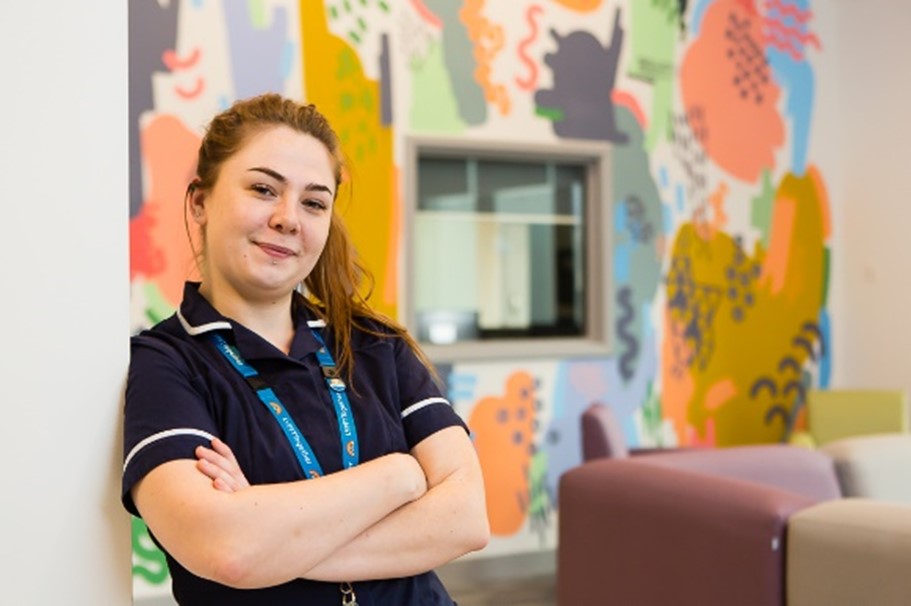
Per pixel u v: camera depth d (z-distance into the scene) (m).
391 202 5.36
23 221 1.46
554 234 5.95
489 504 5.57
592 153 5.87
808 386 6.64
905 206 6.41
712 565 2.78
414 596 1.62
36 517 1.47
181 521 1.40
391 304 5.35
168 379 1.51
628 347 5.98
